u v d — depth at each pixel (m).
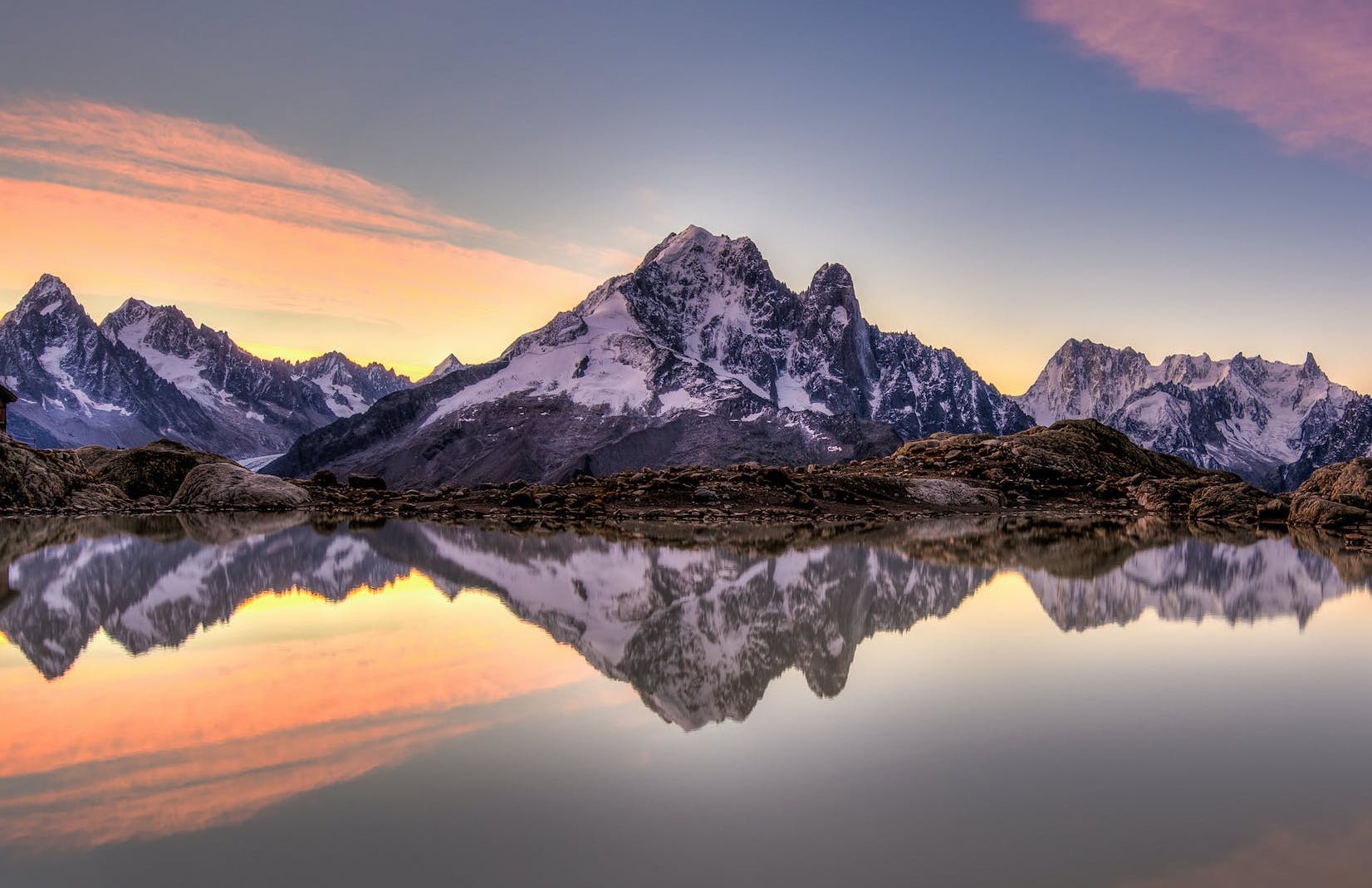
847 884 12.58
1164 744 18.33
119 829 14.01
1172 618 32.38
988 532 66.19
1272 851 13.64
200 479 78.75
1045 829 14.30
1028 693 21.97
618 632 28.30
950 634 28.80
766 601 34.50
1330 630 30.36
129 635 26.86
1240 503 86.06
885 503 85.88
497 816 14.60
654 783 16.00
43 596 33.16
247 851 13.34
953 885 12.58
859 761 17.20
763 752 17.59
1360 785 16.22
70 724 18.72
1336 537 69.50
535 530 61.75
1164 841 13.99
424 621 29.41
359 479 95.00
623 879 12.67
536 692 21.36
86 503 73.31
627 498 79.25
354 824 14.25
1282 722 19.80
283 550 47.09
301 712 19.59
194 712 19.52
